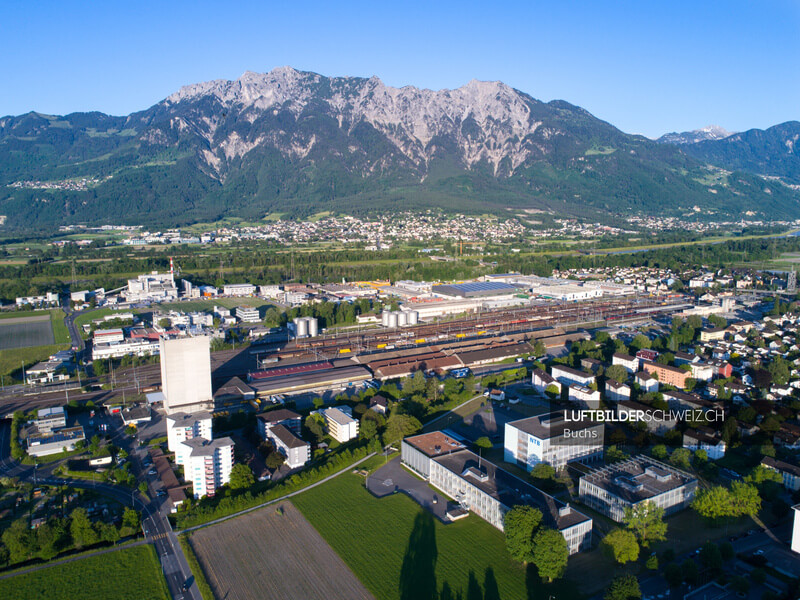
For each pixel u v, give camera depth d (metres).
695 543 185.00
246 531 194.62
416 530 194.38
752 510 198.88
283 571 172.62
